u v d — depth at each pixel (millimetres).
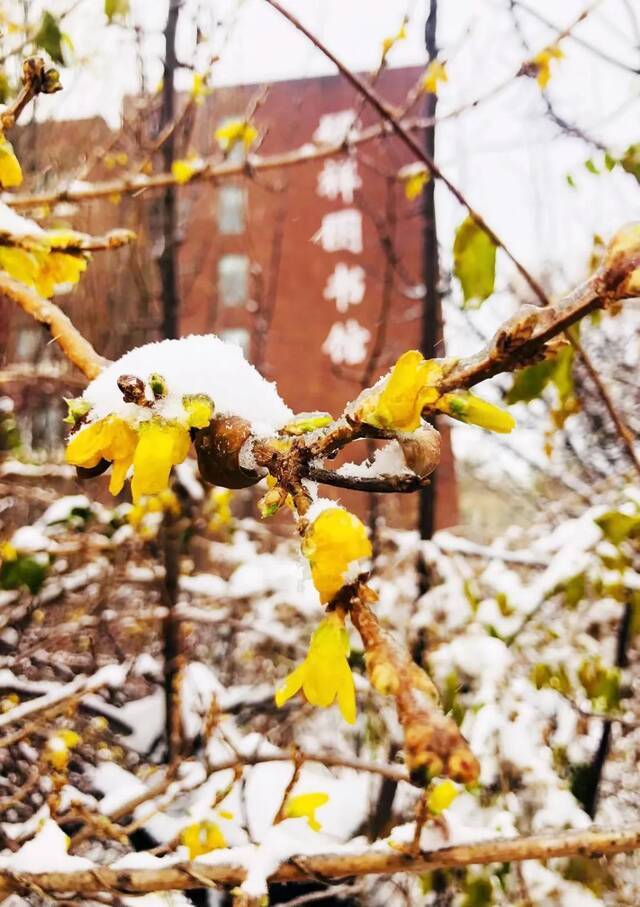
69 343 932
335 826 2322
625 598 2152
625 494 2242
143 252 3971
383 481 574
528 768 2143
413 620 2670
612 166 1910
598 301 485
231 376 659
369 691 2771
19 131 3604
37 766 2215
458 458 5484
